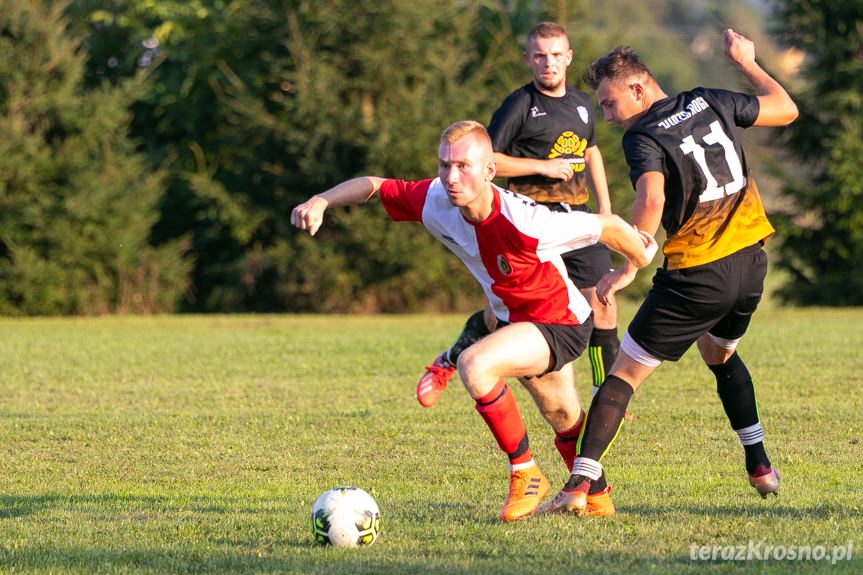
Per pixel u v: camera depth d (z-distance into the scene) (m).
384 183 18.67
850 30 93.81
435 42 84.88
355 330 64.06
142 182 83.38
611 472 23.02
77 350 51.94
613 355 28.64
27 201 78.19
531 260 17.30
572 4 87.94
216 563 15.07
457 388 38.19
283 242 84.81
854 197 93.38
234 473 23.67
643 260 17.44
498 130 28.00
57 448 27.02
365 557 15.42
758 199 18.36
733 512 18.64
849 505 19.14
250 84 89.56
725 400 19.72
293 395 36.56
